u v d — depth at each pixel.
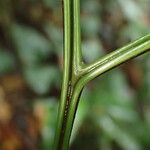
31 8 0.78
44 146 0.53
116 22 0.82
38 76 0.72
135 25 0.80
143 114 0.76
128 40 0.81
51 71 0.72
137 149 0.66
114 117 0.65
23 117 0.70
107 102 0.64
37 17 0.77
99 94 0.64
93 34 0.78
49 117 0.54
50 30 0.76
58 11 0.79
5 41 0.72
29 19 0.77
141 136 0.67
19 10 0.76
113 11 0.82
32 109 0.70
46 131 0.53
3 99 0.70
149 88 0.78
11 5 0.75
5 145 0.68
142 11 0.82
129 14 0.80
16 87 0.72
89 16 0.79
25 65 0.72
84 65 0.12
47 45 0.74
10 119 0.70
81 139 0.65
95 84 0.72
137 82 0.80
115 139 0.65
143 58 0.80
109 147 0.65
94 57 0.76
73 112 0.12
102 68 0.12
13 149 0.68
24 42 0.72
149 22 0.83
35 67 0.72
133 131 0.67
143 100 0.78
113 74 0.74
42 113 0.69
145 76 0.80
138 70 0.81
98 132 0.65
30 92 0.72
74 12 0.13
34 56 0.73
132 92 0.78
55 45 0.74
